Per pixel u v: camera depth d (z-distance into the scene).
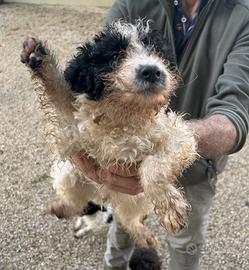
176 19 0.45
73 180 0.47
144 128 0.38
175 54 0.45
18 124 1.00
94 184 0.45
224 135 0.40
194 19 0.45
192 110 0.46
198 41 0.45
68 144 0.40
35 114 1.04
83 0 1.79
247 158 0.91
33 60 0.37
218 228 0.74
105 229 0.71
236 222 0.76
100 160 0.40
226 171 0.87
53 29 1.55
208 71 0.45
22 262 0.68
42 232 0.73
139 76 0.34
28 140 0.95
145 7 0.46
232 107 0.41
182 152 0.38
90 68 0.36
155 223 0.73
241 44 0.43
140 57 0.35
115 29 0.38
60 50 1.36
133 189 0.41
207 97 0.45
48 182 0.83
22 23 1.60
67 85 0.38
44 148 0.92
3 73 1.23
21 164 0.88
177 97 0.46
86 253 0.70
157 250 0.68
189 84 0.45
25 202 0.78
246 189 0.83
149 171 0.37
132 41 0.37
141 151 0.38
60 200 0.49
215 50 0.44
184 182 0.48
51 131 0.41
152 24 0.45
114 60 0.36
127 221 0.50
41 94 0.39
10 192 0.81
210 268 0.68
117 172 0.40
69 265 0.68
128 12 0.47
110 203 0.48
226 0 0.44
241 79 0.42
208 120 0.41
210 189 0.50
